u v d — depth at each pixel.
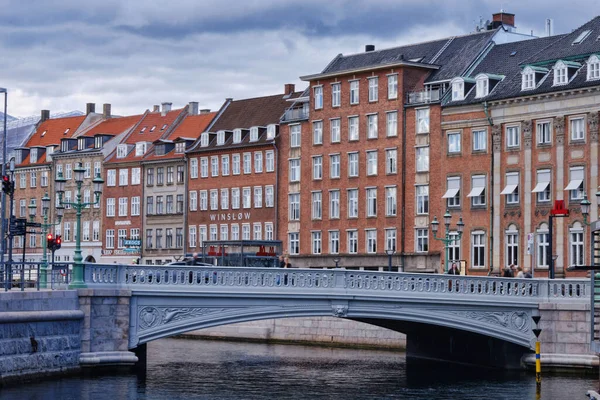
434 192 88.81
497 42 91.44
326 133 98.19
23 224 60.91
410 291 53.50
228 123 111.19
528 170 81.81
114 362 49.72
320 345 74.62
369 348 72.00
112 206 121.75
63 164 127.94
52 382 47.28
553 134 80.38
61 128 133.00
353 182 95.62
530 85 82.06
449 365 62.09
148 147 118.75
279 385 52.53
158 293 50.38
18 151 134.12
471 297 54.78
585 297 55.88
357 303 52.59
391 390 51.06
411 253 90.38
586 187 78.38
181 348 73.00
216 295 50.88
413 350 65.94
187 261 84.25
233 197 107.81
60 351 48.16
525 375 56.25
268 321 77.81
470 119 86.06
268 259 82.69
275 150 103.06
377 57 97.81
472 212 85.69
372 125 94.25
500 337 55.72
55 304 48.12
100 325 49.66
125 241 117.44
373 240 93.94
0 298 45.28
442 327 59.91
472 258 85.62
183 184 113.69
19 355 46.22
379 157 93.50
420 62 92.25
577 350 55.84
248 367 60.31
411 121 90.94
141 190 118.31
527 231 81.75
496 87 85.31
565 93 79.31
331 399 48.25
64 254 127.25
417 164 90.38
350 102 96.19
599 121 77.75
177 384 51.81
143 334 50.31
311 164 99.44
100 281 50.00
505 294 55.62
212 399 47.34
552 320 56.12
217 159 109.75
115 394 45.84
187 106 120.00
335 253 97.00
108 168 122.19
